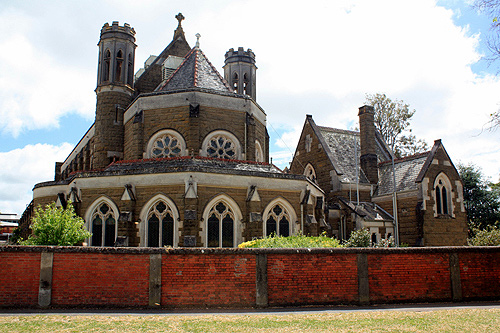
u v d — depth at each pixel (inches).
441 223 1317.7
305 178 1069.8
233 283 564.4
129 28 1418.6
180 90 1171.3
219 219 967.0
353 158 1600.6
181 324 454.9
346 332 430.9
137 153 1162.0
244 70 1588.3
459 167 2094.0
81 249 553.6
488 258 663.1
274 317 497.4
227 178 971.3
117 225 957.2
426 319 492.7
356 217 1318.9
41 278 546.3
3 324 448.8
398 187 1403.8
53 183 1131.3
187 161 1018.7
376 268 610.2
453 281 636.7
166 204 948.0
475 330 442.9
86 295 548.1
